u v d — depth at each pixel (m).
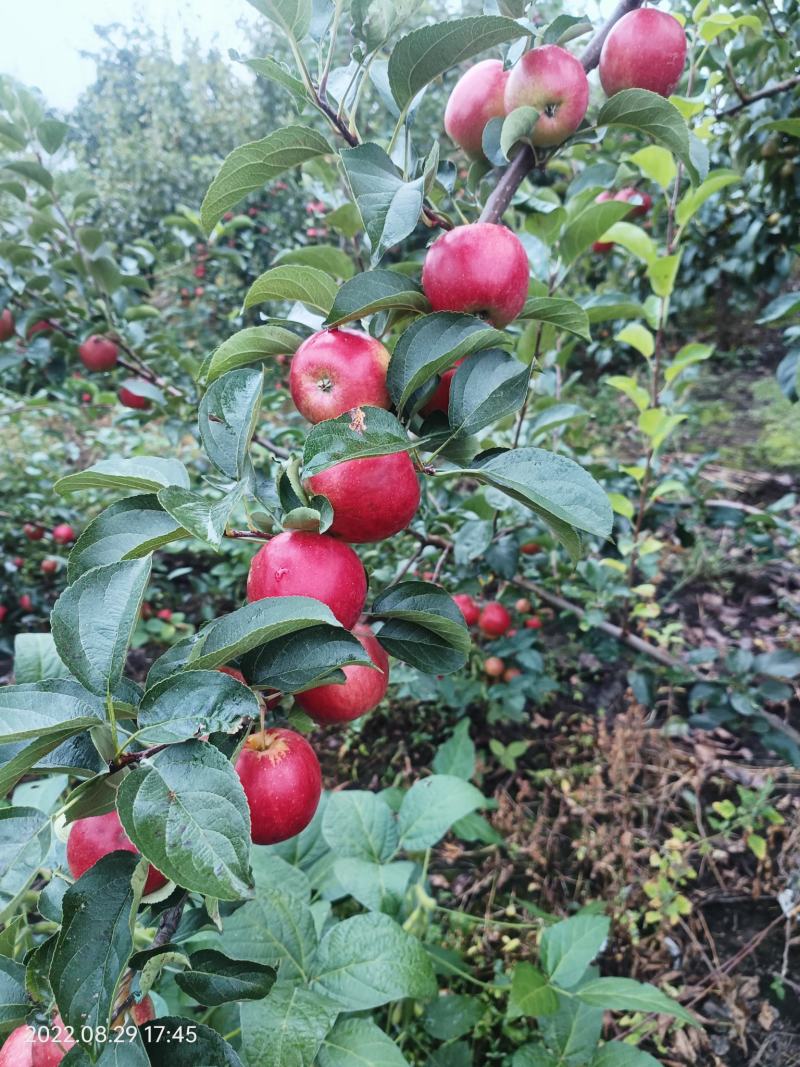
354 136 1.09
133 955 0.87
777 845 2.92
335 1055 1.38
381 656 1.13
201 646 0.84
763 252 4.04
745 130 3.09
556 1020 1.85
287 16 0.99
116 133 11.63
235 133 10.98
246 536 1.04
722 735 3.51
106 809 0.88
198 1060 0.85
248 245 8.12
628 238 2.25
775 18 2.82
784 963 2.49
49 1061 0.92
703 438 6.41
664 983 2.43
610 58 1.29
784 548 4.49
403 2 1.03
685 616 4.38
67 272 3.53
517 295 1.09
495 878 2.77
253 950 1.51
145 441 6.14
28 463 5.39
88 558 0.93
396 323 1.18
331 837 2.08
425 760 3.50
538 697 3.30
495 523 2.31
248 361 1.19
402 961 1.49
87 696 0.79
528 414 2.76
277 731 1.05
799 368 2.71
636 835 2.98
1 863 0.78
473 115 1.30
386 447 0.90
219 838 0.69
